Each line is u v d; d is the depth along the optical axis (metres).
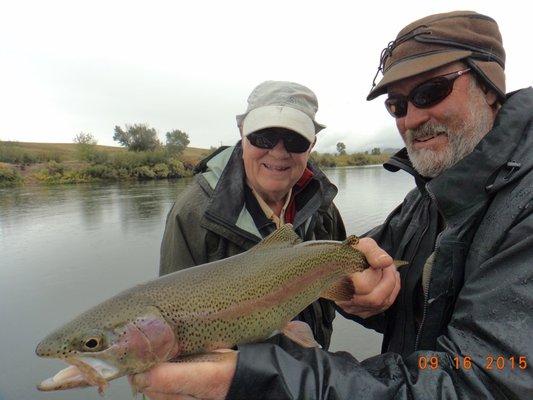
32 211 5.52
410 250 0.68
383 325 0.72
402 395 0.41
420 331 0.56
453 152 0.61
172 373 0.45
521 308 0.40
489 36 0.60
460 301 0.46
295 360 0.45
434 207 0.66
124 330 0.52
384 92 0.69
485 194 0.52
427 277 0.60
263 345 0.46
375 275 0.62
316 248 0.69
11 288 2.41
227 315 0.59
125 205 5.92
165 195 7.21
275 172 0.77
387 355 0.48
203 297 0.58
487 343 0.41
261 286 0.62
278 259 0.65
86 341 0.50
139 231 4.02
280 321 0.64
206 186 0.80
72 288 2.42
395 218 0.78
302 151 0.78
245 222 0.78
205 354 0.50
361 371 0.44
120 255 3.14
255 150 0.77
